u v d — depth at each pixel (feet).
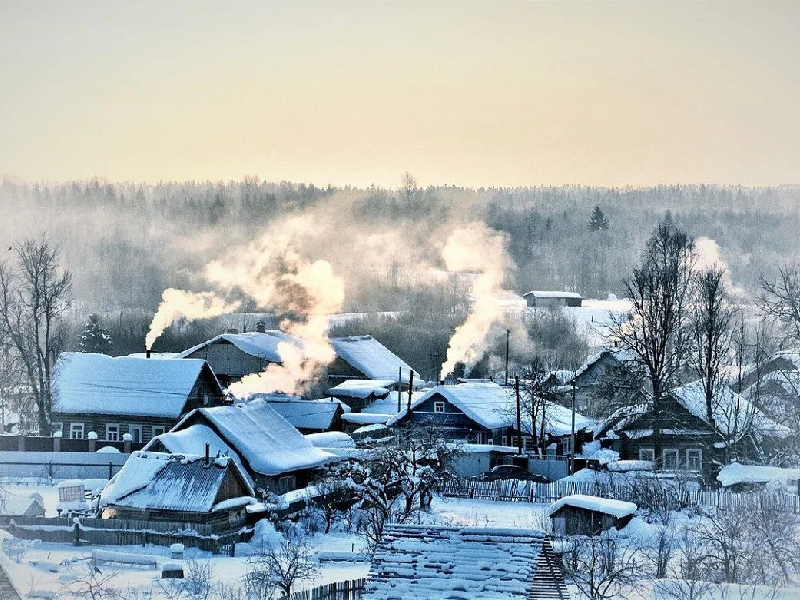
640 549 154.61
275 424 220.64
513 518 196.13
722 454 228.43
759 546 138.92
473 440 272.10
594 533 177.27
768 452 233.14
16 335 286.87
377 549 90.07
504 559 88.28
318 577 145.89
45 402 276.82
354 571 152.15
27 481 228.02
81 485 203.62
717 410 234.99
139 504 176.86
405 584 85.56
